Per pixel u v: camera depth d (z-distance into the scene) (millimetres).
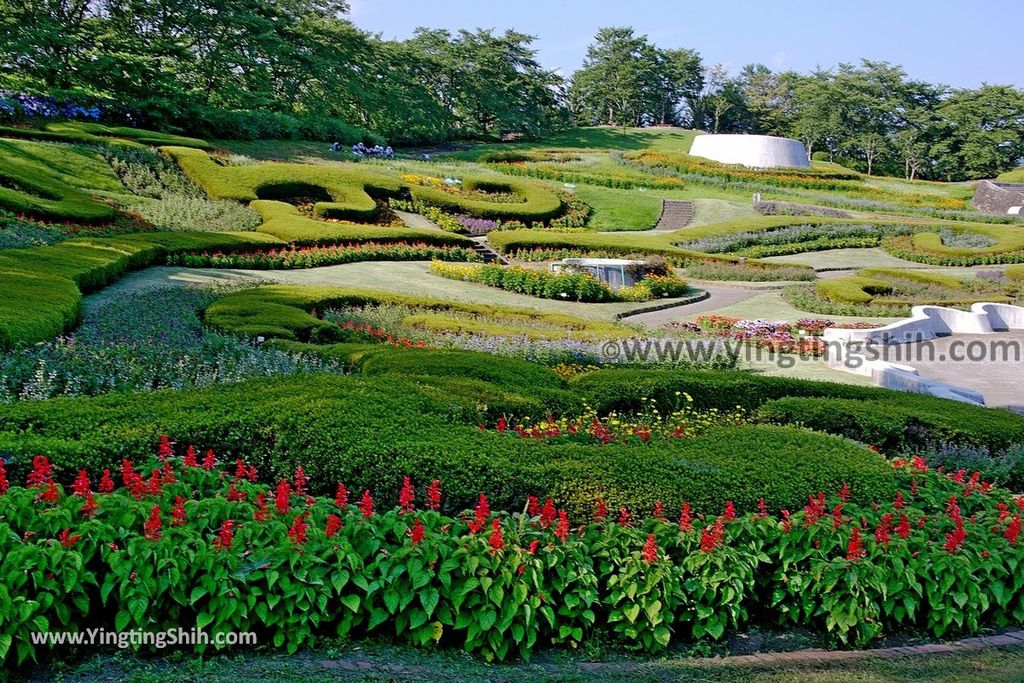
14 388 9641
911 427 11219
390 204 35375
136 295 16781
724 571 6129
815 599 6391
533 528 6227
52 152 30703
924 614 6621
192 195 31828
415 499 6992
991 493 8383
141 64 41594
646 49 92188
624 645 6008
